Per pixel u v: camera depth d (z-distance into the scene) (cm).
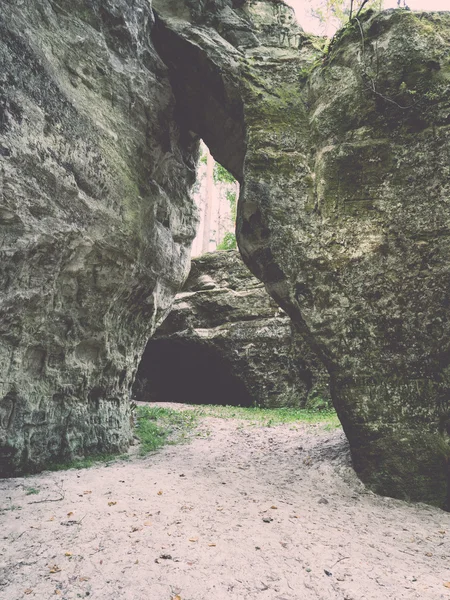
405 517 548
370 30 747
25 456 640
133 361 945
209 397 1694
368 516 542
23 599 333
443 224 650
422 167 675
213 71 855
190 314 1667
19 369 643
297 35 905
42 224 619
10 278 595
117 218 785
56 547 406
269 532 462
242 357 1544
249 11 946
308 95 812
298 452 816
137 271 861
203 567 383
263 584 365
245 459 791
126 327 901
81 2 754
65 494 538
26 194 590
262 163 760
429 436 609
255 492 598
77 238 691
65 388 731
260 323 1562
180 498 545
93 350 803
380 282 668
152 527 454
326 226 708
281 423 1132
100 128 762
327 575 384
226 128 923
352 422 648
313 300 696
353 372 659
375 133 715
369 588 367
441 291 636
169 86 955
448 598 356
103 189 757
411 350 638
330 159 730
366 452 637
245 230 762
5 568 370
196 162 1121
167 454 822
